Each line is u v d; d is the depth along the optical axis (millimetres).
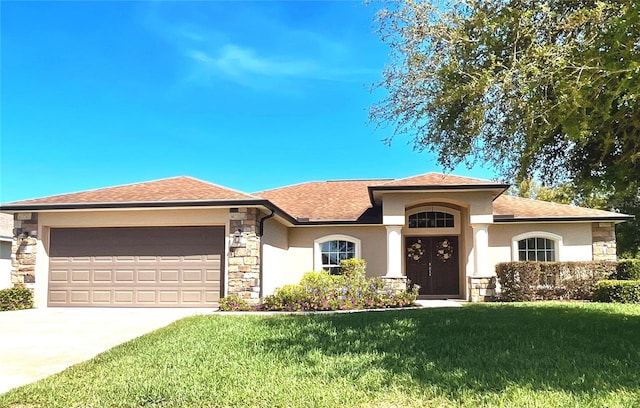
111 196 15977
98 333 10680
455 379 5992
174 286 15539
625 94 6238
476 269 17516
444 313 12391
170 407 5340
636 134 7254
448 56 7922
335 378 6254
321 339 8969
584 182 8984
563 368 6453
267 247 16547
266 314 13320
